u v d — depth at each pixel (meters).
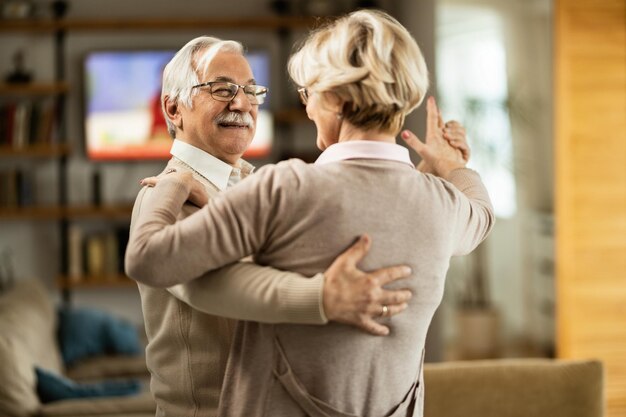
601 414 2.53
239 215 1.50
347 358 1.55
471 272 5.59
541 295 5.55
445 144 1.95
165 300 1.88
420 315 1.61
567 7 5.40
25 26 6.47
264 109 6.79
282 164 1.57
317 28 1.67
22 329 4.14
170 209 1.63
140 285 1.95
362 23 1.56
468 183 1.86
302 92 1.70
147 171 6.84
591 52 5.43
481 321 5.59
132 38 6.75
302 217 1.52
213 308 1.56
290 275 1.51
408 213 1.56
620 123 5.46
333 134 1.63
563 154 5.43
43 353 4.37
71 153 6.75
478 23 5.46
